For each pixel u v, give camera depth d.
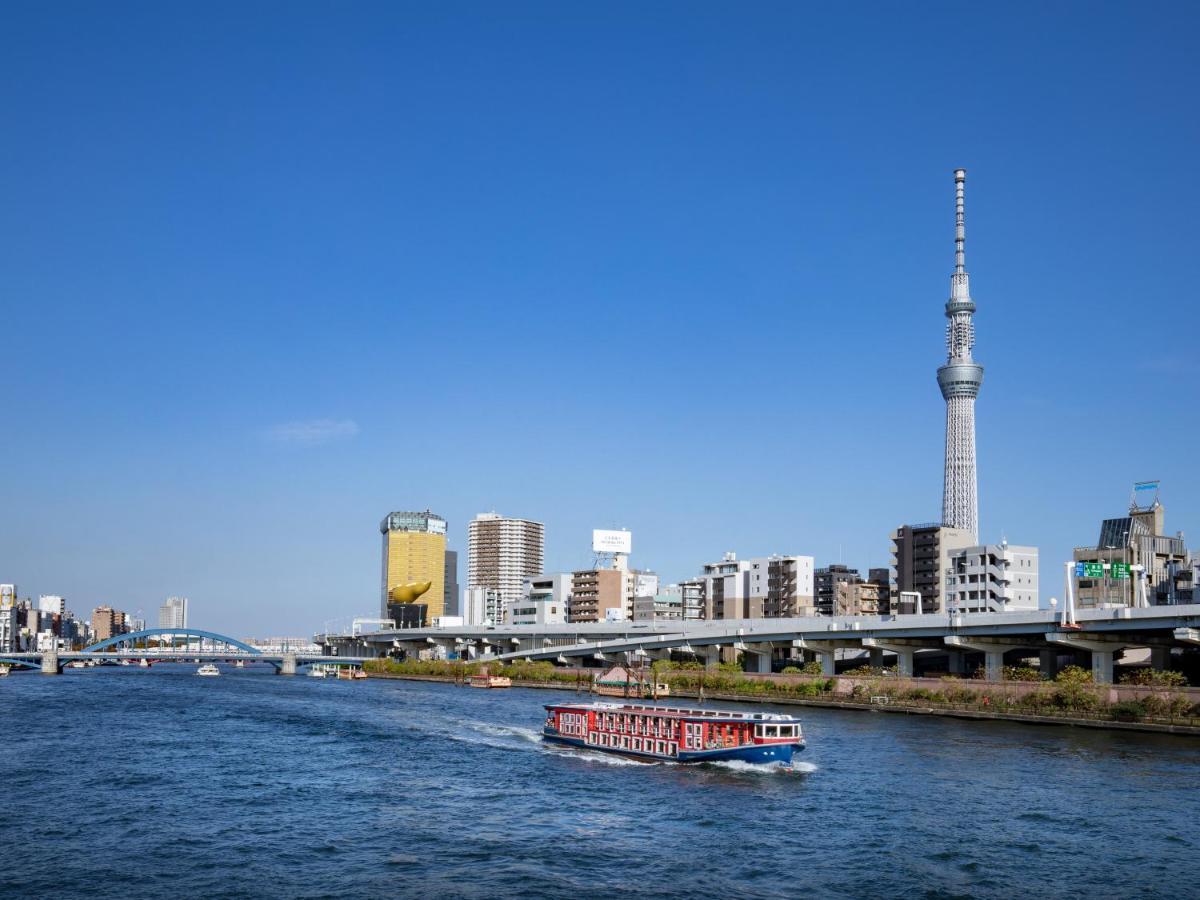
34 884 70.38
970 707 165.88
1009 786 100.25
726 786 102.94
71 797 100.06
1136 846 78.12
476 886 69.62
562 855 77.19
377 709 195.12
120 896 67.81
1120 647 170.50
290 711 190.75
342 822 88.69
